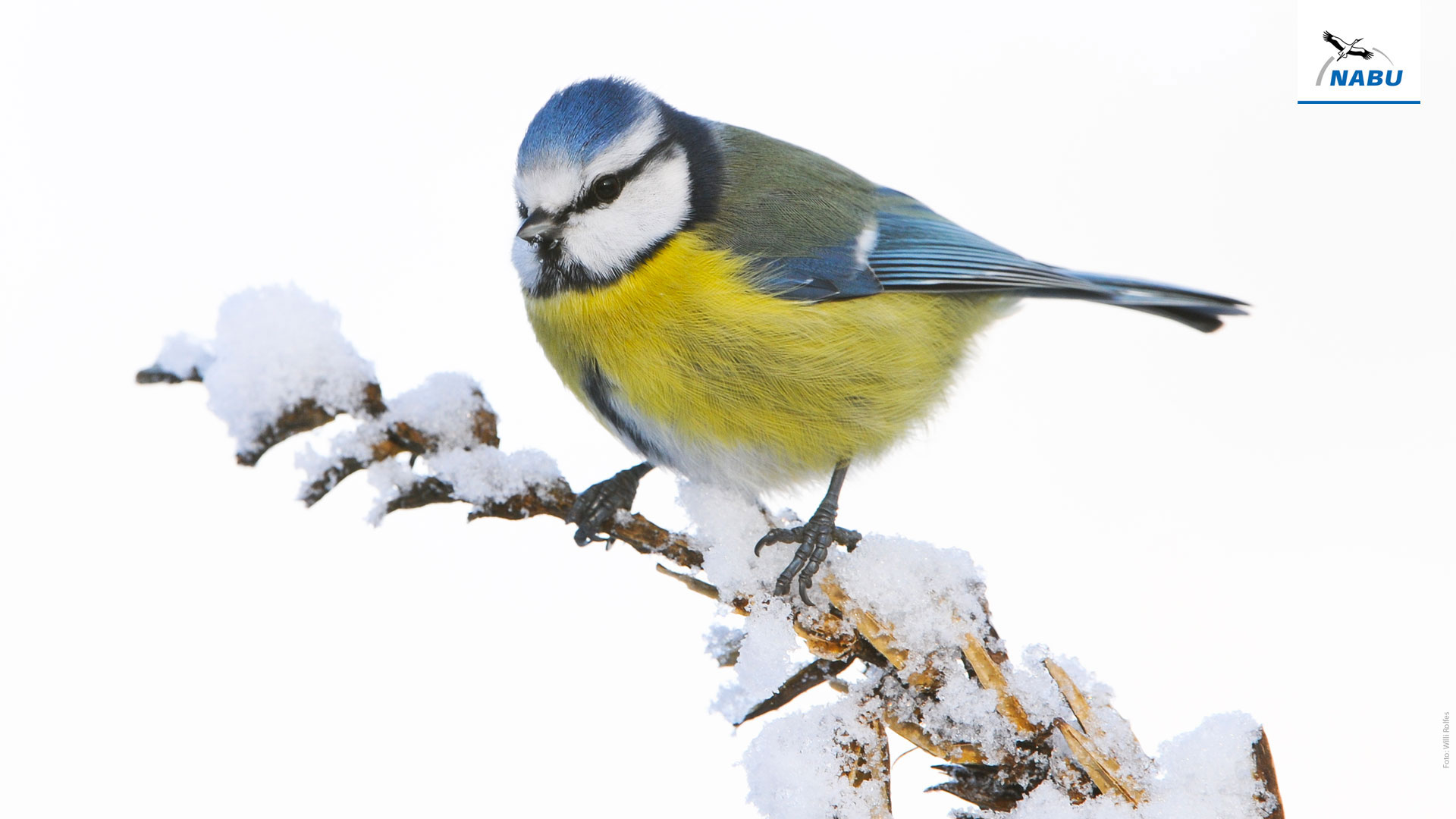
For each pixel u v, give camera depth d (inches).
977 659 180.1
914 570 189.2
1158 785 170.4
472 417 183.5
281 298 170.7
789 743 174.6
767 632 190.9
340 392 169.5
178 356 169.5
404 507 181.2
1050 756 177.5
